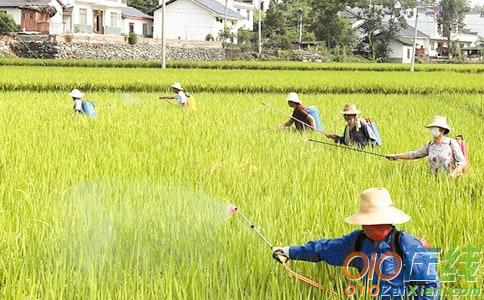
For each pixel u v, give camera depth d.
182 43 66.25
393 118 17.08
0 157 10.05
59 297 4.73
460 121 16.42
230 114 17.33
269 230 6.00
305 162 10.14
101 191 7.64
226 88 27.69
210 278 5.02
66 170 9.06
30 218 6.48
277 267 5.25
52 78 27.48
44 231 6.04
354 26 90.81
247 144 11.95
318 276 5.20
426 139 13.05
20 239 5.83
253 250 5.52
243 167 9.47
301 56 73.38
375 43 84.12
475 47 109.25
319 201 6.98
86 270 5.27
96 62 46.50
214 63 51.38
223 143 12.00
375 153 10.61
